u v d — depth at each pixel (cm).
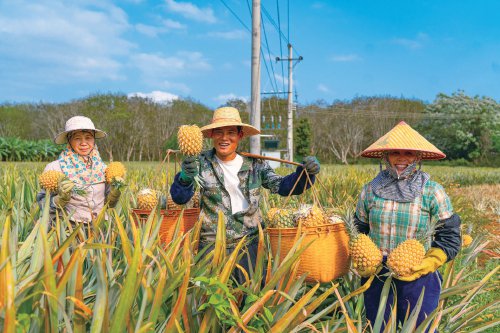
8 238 233
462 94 7519
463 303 444
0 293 215
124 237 301
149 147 6825
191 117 7256
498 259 765
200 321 301
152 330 240
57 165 464
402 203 355
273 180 431
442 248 346
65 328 234
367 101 8525
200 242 418
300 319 304
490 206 1557
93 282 322
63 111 6606
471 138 6838
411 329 315
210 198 415
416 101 8675
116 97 6838
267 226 406
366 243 336
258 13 1336
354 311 412
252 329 287
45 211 320
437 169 3803
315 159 407
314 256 358
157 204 429
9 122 6769
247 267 402
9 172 937
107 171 468
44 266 223
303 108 6350
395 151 362
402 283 348
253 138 1359
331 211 397
